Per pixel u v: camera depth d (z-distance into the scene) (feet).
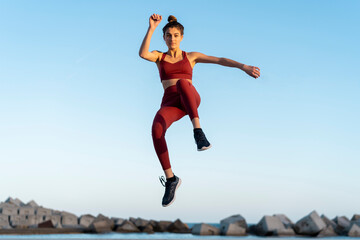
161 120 9.27
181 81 9.27
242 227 117.80
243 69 9.66
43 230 126.82
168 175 9.60
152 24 9.30
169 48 9.83
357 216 125.70
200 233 114.11
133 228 139.64
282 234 104.94
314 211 107.34
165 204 9.50
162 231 145.18
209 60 9.92
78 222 146.72
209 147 8.60
